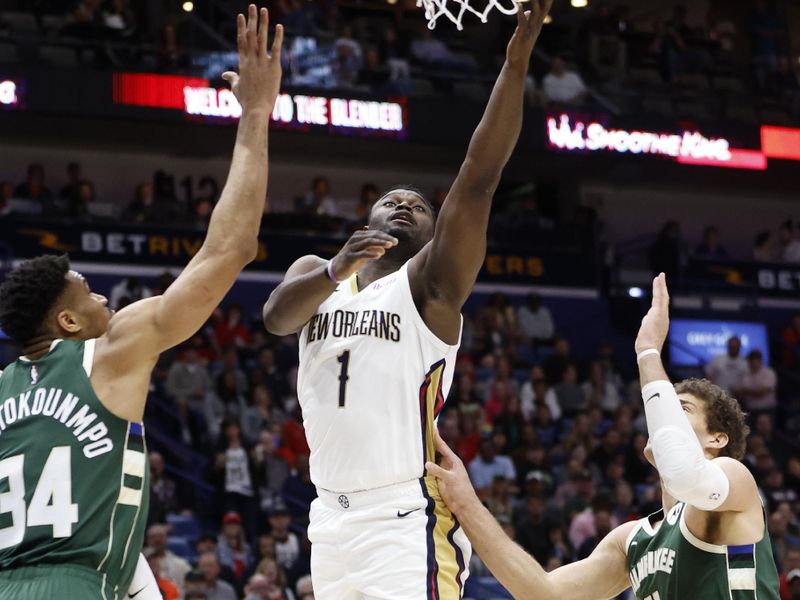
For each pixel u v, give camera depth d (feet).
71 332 10.75
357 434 11.83
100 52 49.60
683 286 60.49
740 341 56.54
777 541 40.57
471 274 11.78
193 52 50.78
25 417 10.18
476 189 11.52
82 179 57.00
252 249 10.48
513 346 52.70
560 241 60.39
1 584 9.71
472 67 57.93
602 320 59.93
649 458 12.73
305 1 54.80
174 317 10.21
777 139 60.34
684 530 12.30
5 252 49.32
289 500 39.24
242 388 44.19
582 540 38.09
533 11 11.33
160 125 51.47
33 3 53.06
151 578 11.08
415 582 11.59
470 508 12.08
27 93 47.85
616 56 63.10
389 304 11.98
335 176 62.28
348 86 52.95
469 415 43.57
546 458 43.50
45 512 9.91
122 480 10.11
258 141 10.80
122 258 51.52
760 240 65.82
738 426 12.92
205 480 39.14
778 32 68.03
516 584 12.48
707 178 63.31
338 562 11.98
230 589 32.45
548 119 55.83
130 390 10.23
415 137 53.57
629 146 57.26
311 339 12.25
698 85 63.52
